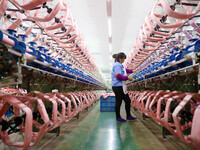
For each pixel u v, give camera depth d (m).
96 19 6.79
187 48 2.27
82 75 5.65
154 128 3.34
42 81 3.18
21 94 2.40
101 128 3.35
